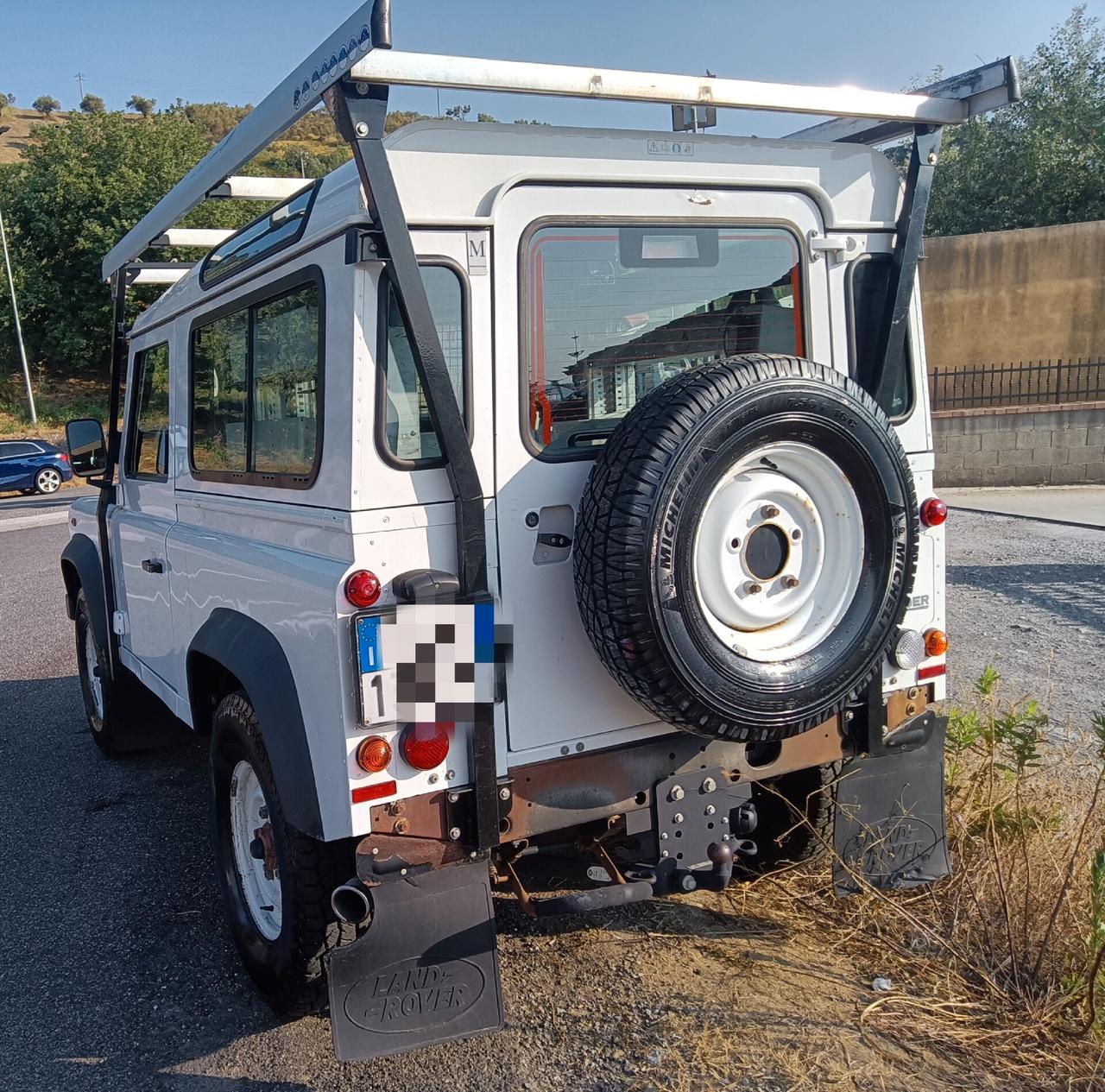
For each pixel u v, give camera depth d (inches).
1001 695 216.7
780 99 113.8
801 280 125.2
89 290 1517.0
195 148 1600.6
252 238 129.8
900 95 121.0
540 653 110.1
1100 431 582.2
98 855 174.7
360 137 94.1
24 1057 119.5
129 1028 124.3
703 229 118.3
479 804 102.7
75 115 1571.1
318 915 112.0
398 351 101.9
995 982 120.2
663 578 98.8
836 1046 110.3
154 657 173.6
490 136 104.3
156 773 214.8
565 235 110.0
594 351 113.0
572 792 112.9
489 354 106.3
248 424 131.9
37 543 605.3
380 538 100.6
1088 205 847.1
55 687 286.2
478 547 102.5
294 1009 120.3
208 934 146.4
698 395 99.8
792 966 127.0
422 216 101.7
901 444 118.9
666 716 104.4
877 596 114.6
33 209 1485.0
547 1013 119.6
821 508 112.0
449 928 102.6
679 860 118.5
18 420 1425.9
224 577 131.0
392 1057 114.0
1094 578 328.8
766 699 106.7
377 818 99.9
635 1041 113.3
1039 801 148.6
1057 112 850.8
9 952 143.8
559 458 110.0
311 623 103.1
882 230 129.3
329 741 101.2
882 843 133.2
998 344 645.3
